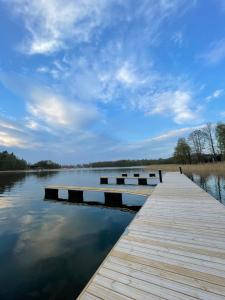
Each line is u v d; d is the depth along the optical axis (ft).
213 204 19.56
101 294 6.79
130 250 9.99
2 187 64.95
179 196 24.08
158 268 8.27
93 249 16.03
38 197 43.93
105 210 30.68
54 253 15.37
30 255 15.05
